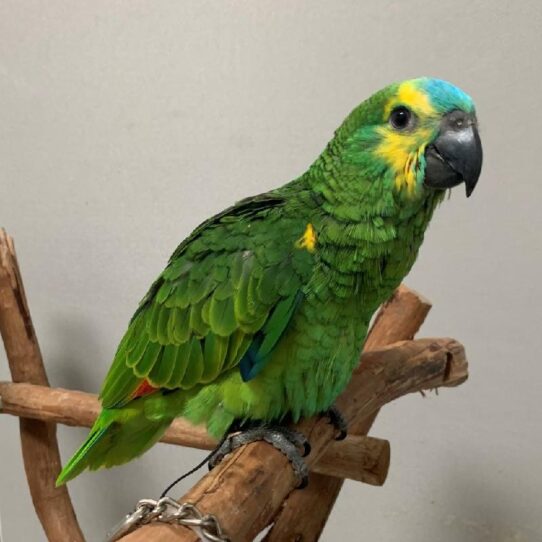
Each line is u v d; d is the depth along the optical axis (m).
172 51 1.51
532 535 1.41
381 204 0.82
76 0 1.56
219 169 1.54
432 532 1.51
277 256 0.84
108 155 1.63
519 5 1.21
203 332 0.87
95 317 1.76
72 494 1.91
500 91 1.25
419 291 1.40
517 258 1.31
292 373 0.86
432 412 1.46
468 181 0.80
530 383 1.35
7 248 1.33
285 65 1.42
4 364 1.86
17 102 1.69
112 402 0.95
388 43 1.32
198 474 1.75
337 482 1.07
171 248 1.63
